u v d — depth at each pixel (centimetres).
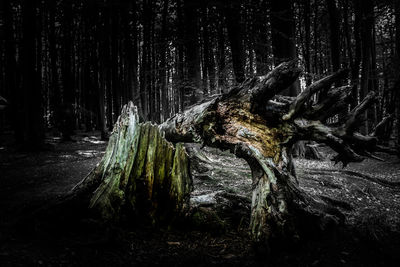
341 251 302
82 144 1352
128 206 364
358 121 288
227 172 681
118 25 1636
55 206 357
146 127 399
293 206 322
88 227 321
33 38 1094
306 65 1486
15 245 274
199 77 1132
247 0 965
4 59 1877
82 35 2038
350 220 397
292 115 313
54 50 1677
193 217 369
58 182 595
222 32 1339
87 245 285
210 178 618
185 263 273
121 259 271
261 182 321
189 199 397
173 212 377
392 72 1196
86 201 374
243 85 349
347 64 1518
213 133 343
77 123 2553
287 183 318
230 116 346
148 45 1520
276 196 302
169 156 403
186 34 1160
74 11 1612
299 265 272
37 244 281
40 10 1314
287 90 955
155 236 338
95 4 1450
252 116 339
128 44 1392
